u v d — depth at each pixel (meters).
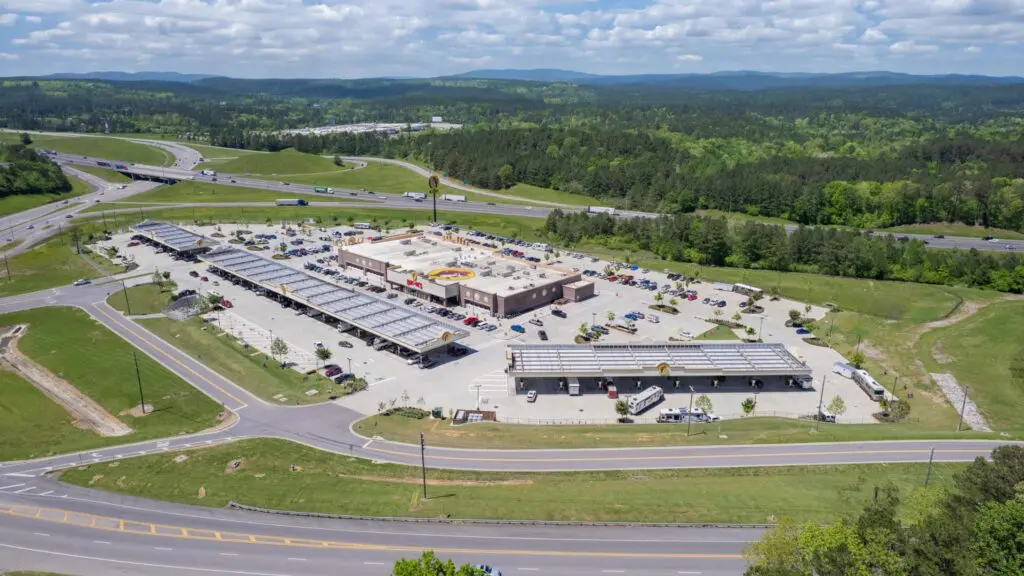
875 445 106.88
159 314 175.75
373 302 174.00
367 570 77.94
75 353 149.25
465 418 121.31
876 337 164.75
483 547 81.56
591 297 197.12
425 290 190.38
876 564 61.69
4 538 84.12
